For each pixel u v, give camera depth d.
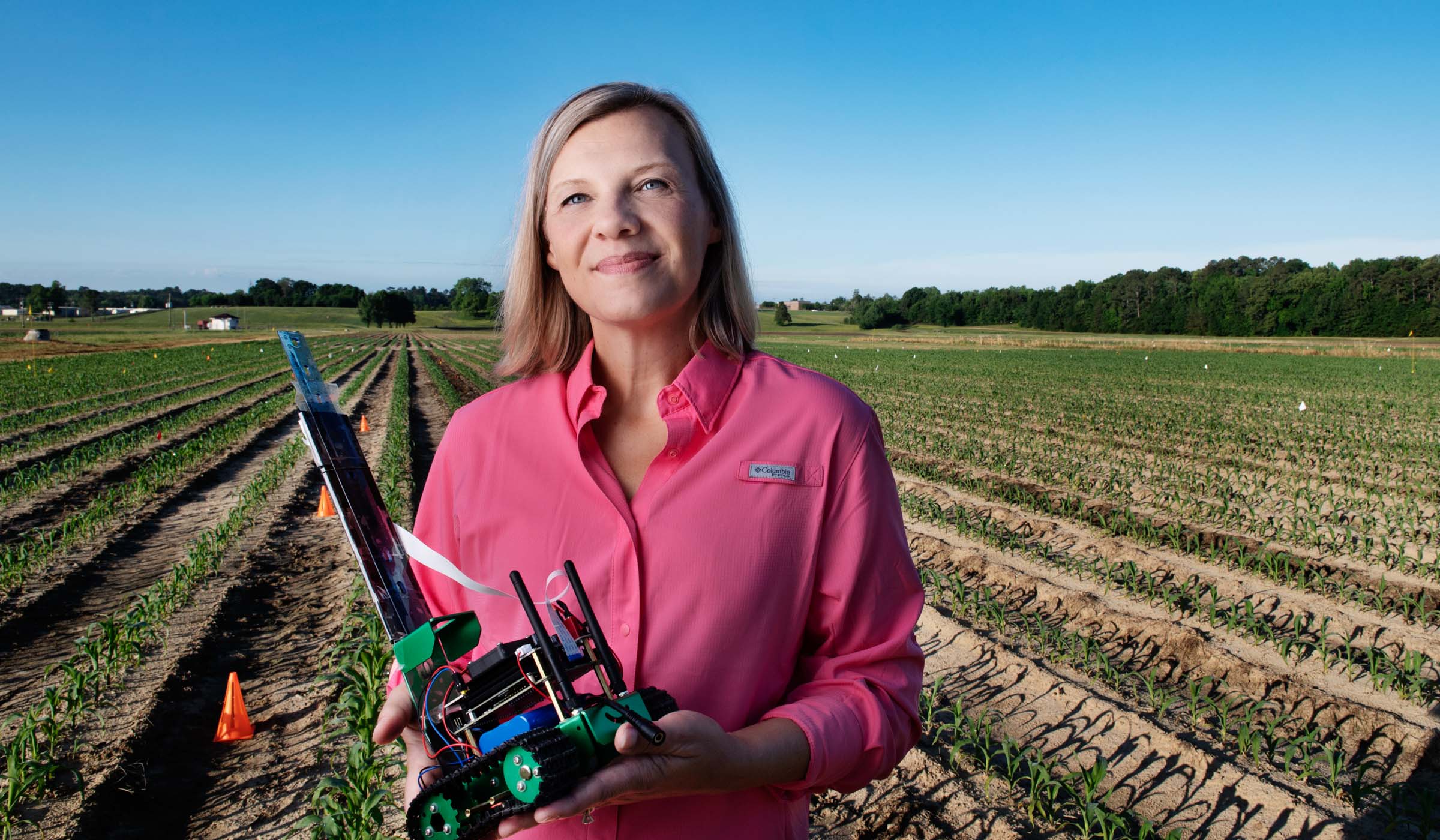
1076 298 124.81
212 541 9.73
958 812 4.86
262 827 4.70
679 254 1.44
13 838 4.47
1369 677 6.34
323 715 5.89
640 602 1.37
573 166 1.47
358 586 8.24
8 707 5.98
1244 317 102.12
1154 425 19.70
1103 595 8.21
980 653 7.00
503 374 1.69
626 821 1.35
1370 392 29.50
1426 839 4.28
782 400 1.46
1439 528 10.50
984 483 12.92
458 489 1.57
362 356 57.22
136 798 4.91
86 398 26.75
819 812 4.88
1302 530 9.91
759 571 1.37
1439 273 91.44
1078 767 5.34
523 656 1.20
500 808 1.06
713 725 1.20
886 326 130.38
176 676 6.34
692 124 1.56
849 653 1.51
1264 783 5.05
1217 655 6.68
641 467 1.53
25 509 11.66
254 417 20.86
